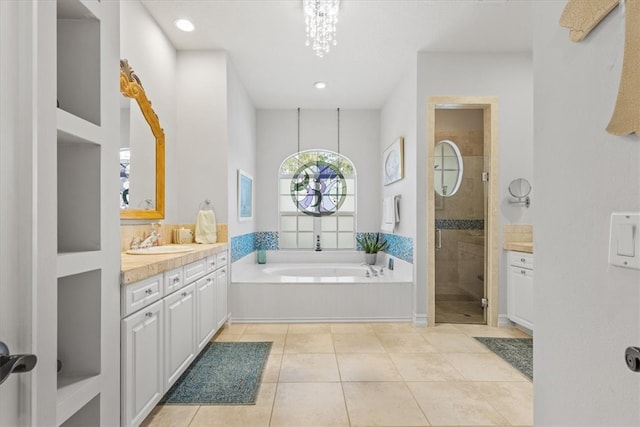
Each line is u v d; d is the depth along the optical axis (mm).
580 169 744
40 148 760
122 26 2387
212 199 3326
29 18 706
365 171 5035
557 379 816
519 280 3145
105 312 1268
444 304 3539
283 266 4578
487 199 3439
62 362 1225
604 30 671
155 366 1783
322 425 1764
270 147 5000
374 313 3518
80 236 1217
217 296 2947
